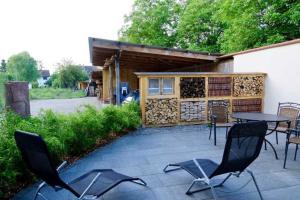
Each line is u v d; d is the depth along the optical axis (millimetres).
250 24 11945
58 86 43750
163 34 22094
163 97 7547
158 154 4934
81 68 45875
